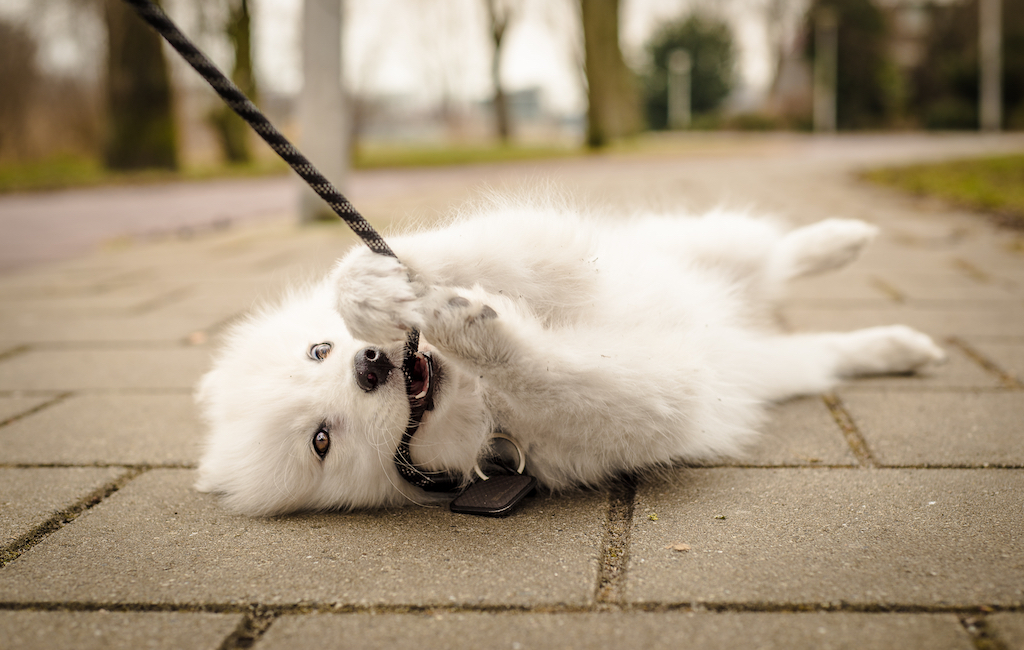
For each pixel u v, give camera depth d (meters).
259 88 4.40
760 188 2.47
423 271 0.52
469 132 9.95
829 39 9.30
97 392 0.79
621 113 6.80
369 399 0.52
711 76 12.05
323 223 1.89
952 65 9.30
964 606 0.39
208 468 0.56
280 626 0.40
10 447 0.65
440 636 0.39
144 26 4.29
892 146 5.68
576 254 0.56
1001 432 0.59
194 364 0.87
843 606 0.40
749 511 0.50
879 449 0.58
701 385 0.56
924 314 0.95
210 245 1.75
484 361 0.50
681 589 0.42
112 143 4.42
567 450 0.55
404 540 0.49
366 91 5.58
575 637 0.38
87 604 0.43
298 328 0.59
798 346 0.73
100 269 1.53
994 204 1.92
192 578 0.45
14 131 5.09
